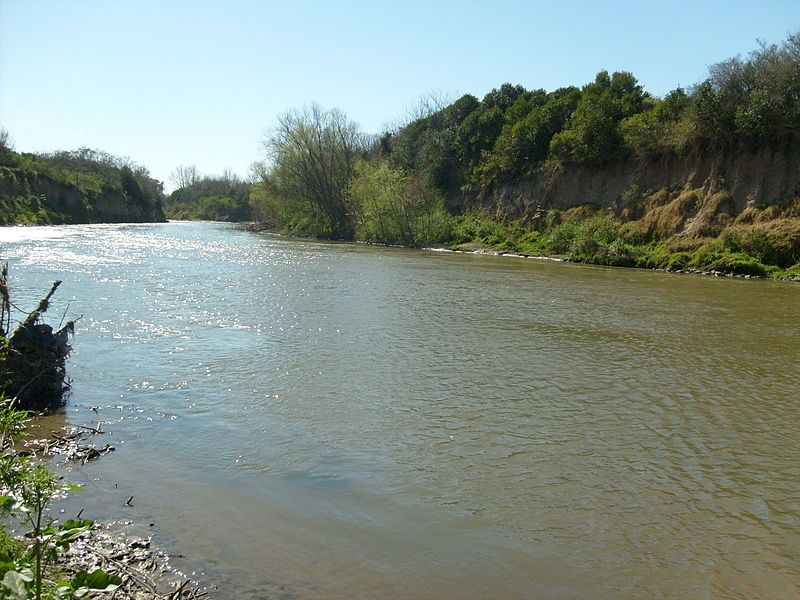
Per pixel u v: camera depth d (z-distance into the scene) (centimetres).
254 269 3553
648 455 1004
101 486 819
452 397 1269
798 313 2469
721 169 4825
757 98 4588
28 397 1134
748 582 668
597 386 1386
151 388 1257
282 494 824
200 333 1766
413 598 612
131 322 1870
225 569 641
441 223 6600
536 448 1017
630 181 5566
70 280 2727
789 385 1430
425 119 8681
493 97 8100
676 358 1673
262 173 9131
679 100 5491
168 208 18138
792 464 981
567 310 2414
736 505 841
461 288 2989
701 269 4194
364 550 696
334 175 8025
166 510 763
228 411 1141
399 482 876
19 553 532
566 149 6119
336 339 1759
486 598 619
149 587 599
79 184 10762
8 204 8300
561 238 5428
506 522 776
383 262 4350
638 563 696
